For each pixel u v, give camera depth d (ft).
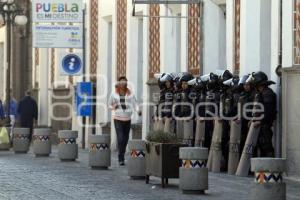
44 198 93.20
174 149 103.14
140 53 175.52
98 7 195.52
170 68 156.97
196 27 144.25
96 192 99.09
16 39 249.75
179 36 156.35
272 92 116.57
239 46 130.00
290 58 116.16
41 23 165.37
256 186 81.66
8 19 189.06
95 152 130.11
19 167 133.59
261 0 125.39
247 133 119.85
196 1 138.21
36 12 162.40
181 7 151.84
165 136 104.99
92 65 198.70
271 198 81.00
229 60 133.28
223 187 105.09
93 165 130.21
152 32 165.07
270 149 116.57
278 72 118.62
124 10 179.32
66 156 146.61
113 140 182.70
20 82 248.52
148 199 93.09
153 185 106.73
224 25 140.97
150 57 166.30
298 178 113.70
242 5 128.57
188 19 148.36
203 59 140.97
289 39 116.57
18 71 249.14
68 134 147.13
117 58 184.65
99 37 194.18
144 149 113.80
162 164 103.14
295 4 115.55
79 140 200.03
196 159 98.07
